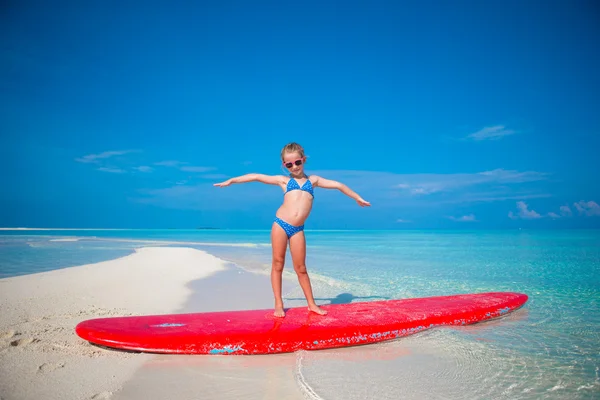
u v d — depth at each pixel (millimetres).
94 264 10828
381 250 19125
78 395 2838
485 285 7930
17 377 3113
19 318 4820
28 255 14391
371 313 4738
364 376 3270
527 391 3012
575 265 11477
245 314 4609
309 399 2836
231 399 2828
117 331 3873
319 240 34250
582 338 4320
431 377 3264
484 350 3930
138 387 3008
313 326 4141
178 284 7871
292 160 4496
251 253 16500
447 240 32094
